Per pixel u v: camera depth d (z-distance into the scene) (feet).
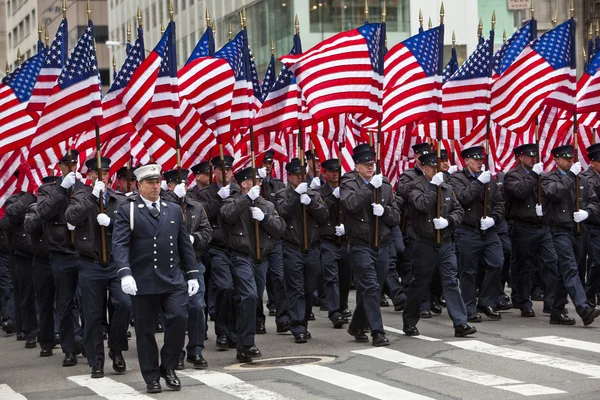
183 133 76.84
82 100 63.16
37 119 73.10
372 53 71.92
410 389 51.29
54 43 71.92
